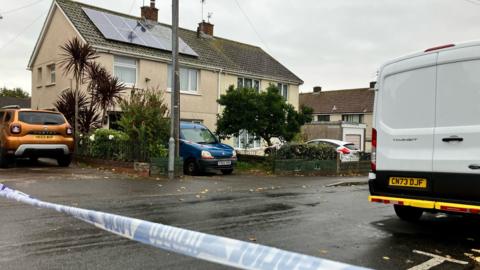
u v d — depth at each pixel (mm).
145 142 12109
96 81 15547
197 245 2396
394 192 6102
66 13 19359
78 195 8172
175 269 4188
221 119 17594
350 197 9383
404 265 4535
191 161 13516
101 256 4539
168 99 20484
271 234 5699
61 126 12773
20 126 12078
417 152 5832
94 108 15953
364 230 6102
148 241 2686
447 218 7125
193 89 21984
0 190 5109
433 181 5637
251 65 25594
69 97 15922
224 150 13805
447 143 5516
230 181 11609
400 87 6121
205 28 26141
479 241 5582
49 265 4238
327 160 16016
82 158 14195
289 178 13305
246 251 2191
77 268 4168
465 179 5316
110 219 2988
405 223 6648
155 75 19953
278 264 2055
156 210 7074
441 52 5637
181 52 21312
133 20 22109
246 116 16641
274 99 17047
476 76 5293
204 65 21922
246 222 6387
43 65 21531
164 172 11742
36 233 5367
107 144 13312
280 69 27406
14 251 4656
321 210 7598
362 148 28359
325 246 5188
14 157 12266
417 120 5867
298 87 27625
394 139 6121
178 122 12117
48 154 12539
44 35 21250
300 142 17234
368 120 41094
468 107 5348
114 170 12375
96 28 19203
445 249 5184
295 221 6570
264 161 16297
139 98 13133
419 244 5395
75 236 5270
